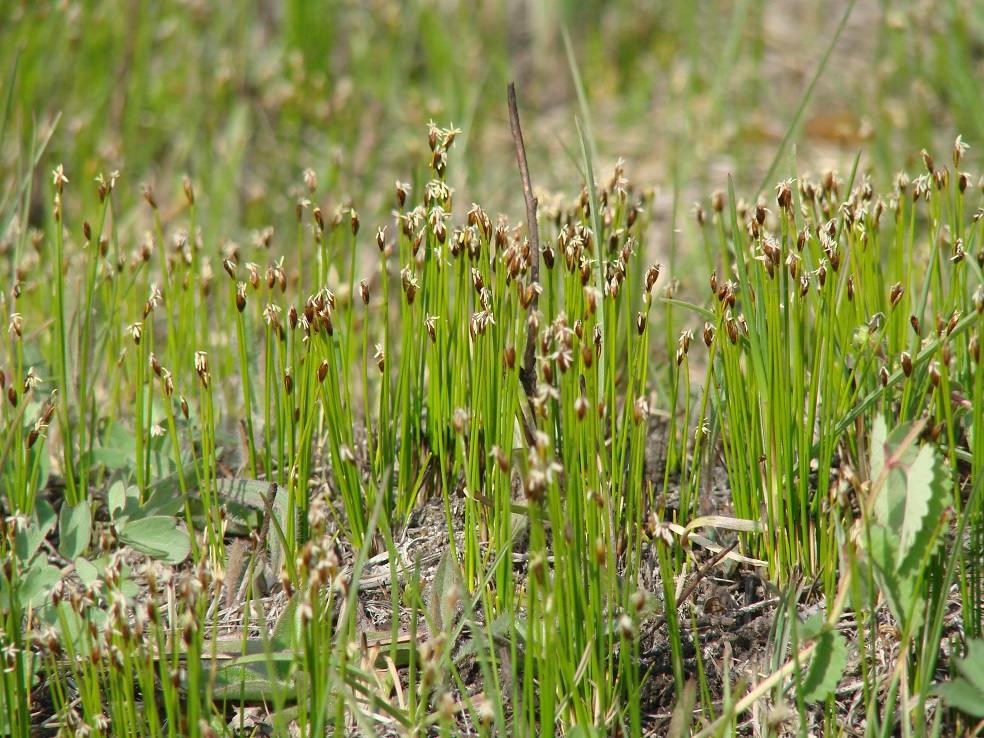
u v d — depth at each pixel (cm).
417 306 172
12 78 179
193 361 176
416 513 173
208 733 165
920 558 166
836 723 167
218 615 170
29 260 181
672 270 177
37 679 168
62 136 218
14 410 171
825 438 170
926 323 177
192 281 175
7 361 175
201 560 166
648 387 178
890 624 169
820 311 169
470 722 168
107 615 168
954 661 166
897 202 173
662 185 218
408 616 170
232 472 175
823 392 170
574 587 166
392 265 188
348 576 171
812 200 172
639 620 167
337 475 171
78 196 204
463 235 170
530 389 170
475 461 170
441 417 172
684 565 170
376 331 181
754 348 169
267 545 171
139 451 172
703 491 172
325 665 165
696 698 168
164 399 170
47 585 169
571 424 167
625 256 171
